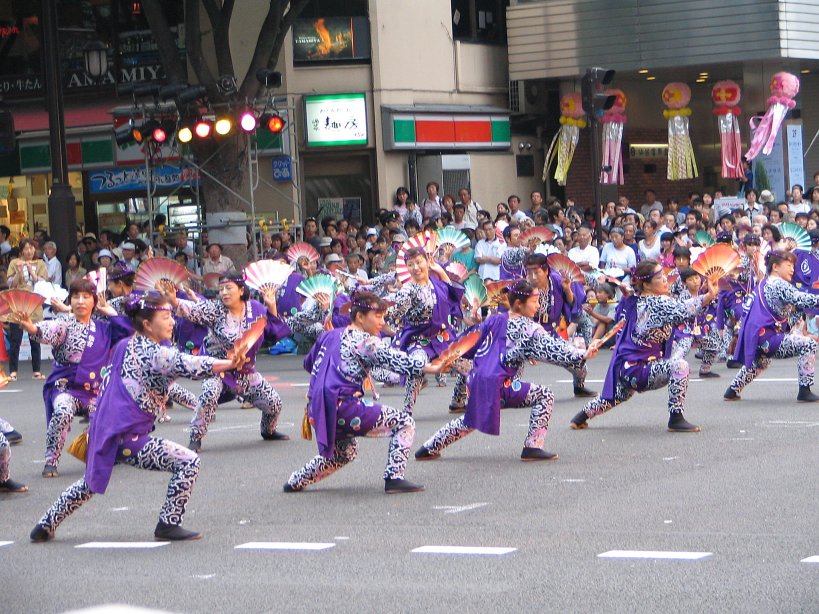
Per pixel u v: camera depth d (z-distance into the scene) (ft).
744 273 68.54
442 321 53.67
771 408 53.47
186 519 37.24
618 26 113.29
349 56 110.32
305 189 111.86
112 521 37.73
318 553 32.53
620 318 48.67
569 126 113.70
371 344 38.81
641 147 124.26
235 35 108.99
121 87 89.66
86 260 94.43
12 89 117.19
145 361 34.17
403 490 39.63
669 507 35.88
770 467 41.01
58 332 45.55
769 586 27.68
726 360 71.92
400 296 52.90
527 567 30.19
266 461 46.70
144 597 29.12
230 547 33.63
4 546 34.88
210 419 49.08
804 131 128.88
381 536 34.06
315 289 52.60
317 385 39.04
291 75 109.50
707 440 46.29
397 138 110.11
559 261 56.08
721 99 113.50
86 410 46.29
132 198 114.73
